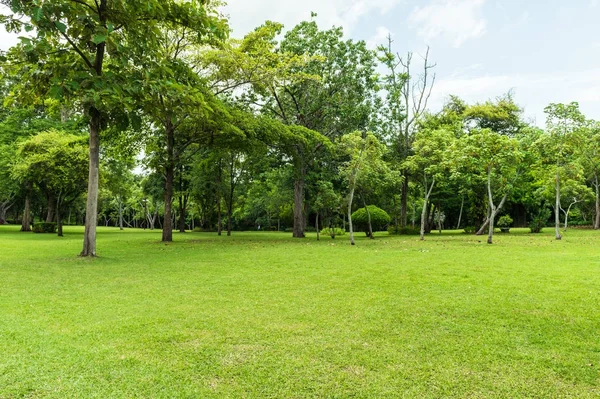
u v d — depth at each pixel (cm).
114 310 487
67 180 2202
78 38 947
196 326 423
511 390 282
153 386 283
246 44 1842
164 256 1102
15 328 409
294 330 411
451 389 282
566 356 344
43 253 1159
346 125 2547
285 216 4603
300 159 2238
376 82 2658
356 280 703
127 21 954
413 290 613
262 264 927
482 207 2789
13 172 2386
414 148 2009
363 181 1828
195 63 1758
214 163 2659
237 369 313
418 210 4628
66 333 395
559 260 988
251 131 1753
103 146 2014
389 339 385
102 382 288
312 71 2406
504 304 521
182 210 3288
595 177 2903
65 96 923
